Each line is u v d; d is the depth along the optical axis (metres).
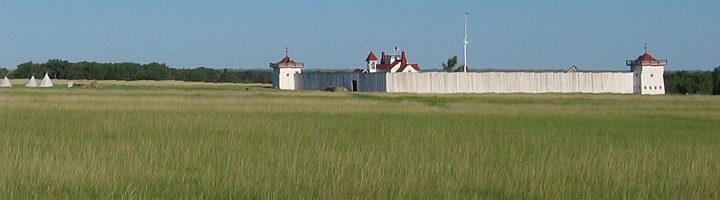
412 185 21.94
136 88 140.12
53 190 20.83
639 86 149.75
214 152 29.88
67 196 20.16
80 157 26.91
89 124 43.94
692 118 60.81
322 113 61.31
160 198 20.23
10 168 23.59
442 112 65.31
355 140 36.38
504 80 140.38
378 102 77.75
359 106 70.50
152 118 49.50
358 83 142.38
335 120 52.31
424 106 72.19
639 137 41.44
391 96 99.19
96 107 62.53
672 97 101.75
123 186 21.67
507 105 75.75
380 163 26.38
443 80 137.75
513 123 53.16
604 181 23.17
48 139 34.34
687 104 80.38
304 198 20.33
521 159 29.03
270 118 52.91
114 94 89.44
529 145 35.22
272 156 28.62
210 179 22.89
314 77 153.00
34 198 19.70
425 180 22.89
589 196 20.91
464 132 42.69
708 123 55.09
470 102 82.56
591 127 49.62
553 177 23.77
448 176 23.89
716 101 87.56
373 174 23.53
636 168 25.38
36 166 23.89
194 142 33.69
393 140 36.47
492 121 55.09
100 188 21.17
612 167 25.72
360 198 20.22
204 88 153.75
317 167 25.38
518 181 23.16
